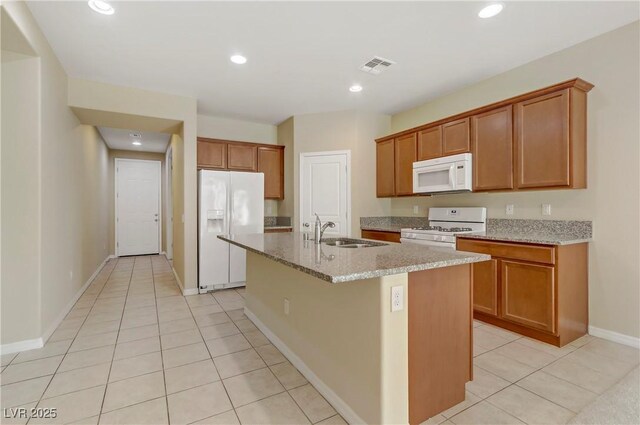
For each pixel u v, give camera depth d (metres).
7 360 2.28
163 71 3.27
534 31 2.54
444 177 3.52
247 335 2.77
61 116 3.11
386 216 4.76
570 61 2.78
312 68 3.21
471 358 1.81
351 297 1.65
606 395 1.83
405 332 1.52
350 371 1.65
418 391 1.59
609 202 2.55
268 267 2.72
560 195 2.84
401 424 1.50
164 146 6.72
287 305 2.36
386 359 1.45
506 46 2.78
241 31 2.54
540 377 2.03
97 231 5.36
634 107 2.43
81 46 2.75
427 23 2.43
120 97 3.61
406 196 4.20
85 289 4.27
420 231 3.47
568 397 1.82
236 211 4.35
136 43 2.71
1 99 2.38
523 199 3.11
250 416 1.69
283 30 2.52
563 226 2.81
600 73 2.60
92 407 1.76
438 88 3.75
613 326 2.55
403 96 4.02
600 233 2.61
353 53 2.90
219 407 1.76
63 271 3.18
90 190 4.74
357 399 1.59
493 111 3.08
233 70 3.25
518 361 2.24
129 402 1.80
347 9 2.25
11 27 2.05
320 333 1.93
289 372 2.15
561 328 2.45
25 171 2.44
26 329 2.46
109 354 2.39
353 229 4.51
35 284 2.48
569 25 2.46
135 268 5.75
